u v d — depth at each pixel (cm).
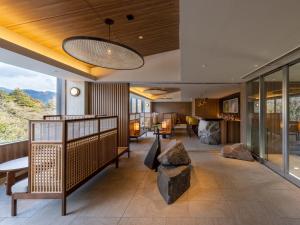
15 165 348
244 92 650
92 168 364
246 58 368
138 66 371
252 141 611
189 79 607
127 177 421
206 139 838
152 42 516
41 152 274
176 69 633
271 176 423
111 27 393
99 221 256
